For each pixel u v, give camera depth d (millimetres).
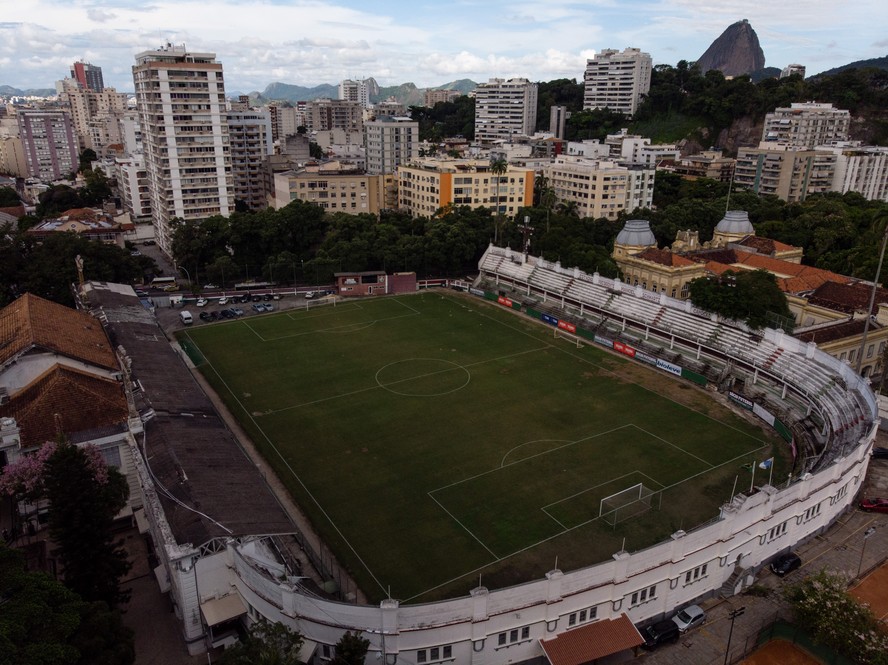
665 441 73938
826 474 55094
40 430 57531
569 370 94938
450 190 178250
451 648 40594
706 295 98562
